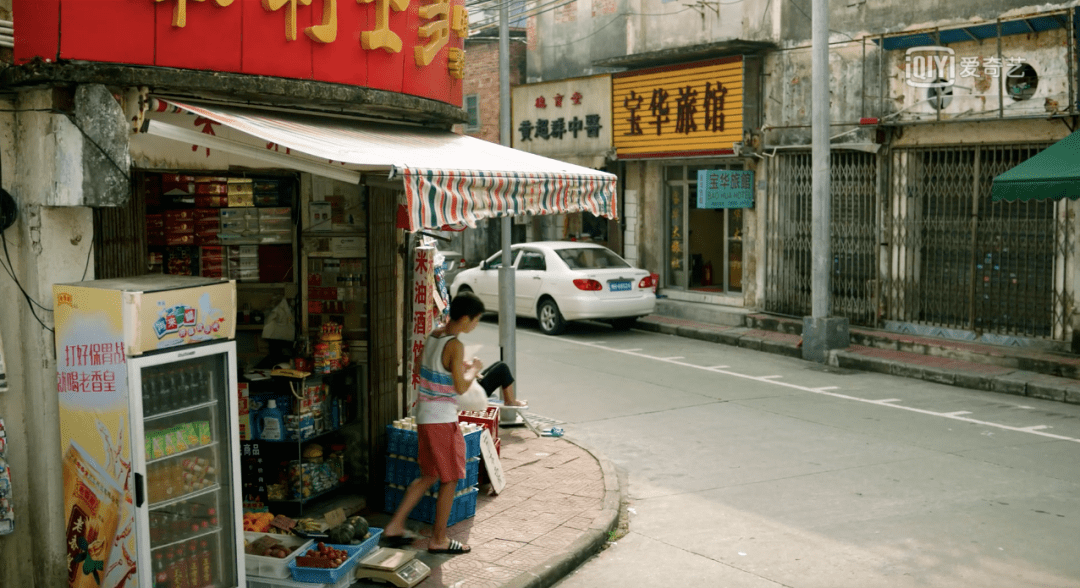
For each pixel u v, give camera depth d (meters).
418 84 6.65
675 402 10.74
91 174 4.57
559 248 15.99
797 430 9.37
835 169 14.51
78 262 4.84
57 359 4.58
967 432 9.20
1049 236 12.12
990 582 5.52
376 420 6.84
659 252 18.41
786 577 5.67
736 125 15.70
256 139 5.54
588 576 5.82
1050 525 6.49
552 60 20.53
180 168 5.81
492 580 5.51
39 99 4.61
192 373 4.71
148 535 4.42
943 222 13.26
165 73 4.88
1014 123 12.16
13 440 4.79
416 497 6.07
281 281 6.87
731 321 15.97
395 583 5.38
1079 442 8.78
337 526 5.73
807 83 15.05
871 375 12.33
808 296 15.29
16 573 4.85
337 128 6.03
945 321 13.38
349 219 6.71
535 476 7.75
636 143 17.66
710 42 16.22
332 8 5.72
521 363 13.26
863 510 6.87
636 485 7.70
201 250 6.69
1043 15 11.57
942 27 12.84
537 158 7.19
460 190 5.42
